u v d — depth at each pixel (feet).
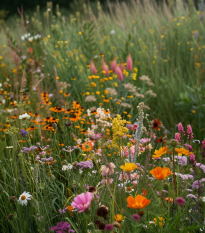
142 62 16.56
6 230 5.63
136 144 5.93
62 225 4.96
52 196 5.94
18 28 25.04
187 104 12.61
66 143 8.02
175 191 4.95
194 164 5.16
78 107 8.95
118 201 5.36
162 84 14.99
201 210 5.06
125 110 12.24
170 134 10.54
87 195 4.32
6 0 57.72
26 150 6.09
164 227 4.58
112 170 5.02
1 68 18.84
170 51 19.20
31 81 12.73
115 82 12.69
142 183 5.11
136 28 20.95
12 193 6.32
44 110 10.86
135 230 4.22
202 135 10.72
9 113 10.98
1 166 6.72
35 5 56.49
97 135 6.86
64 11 40.57
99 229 4.06
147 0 23.99
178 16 22.21
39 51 16.52
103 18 23.50
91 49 15.84
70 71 14.35
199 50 17.76
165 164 6.10
